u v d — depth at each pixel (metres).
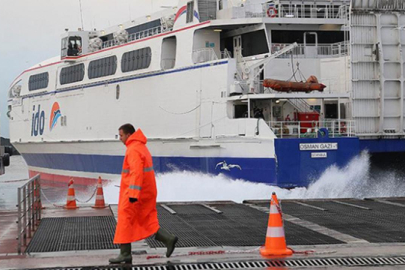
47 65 44.88
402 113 26.69
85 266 10.12
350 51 26.22
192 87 29.47
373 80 26.36
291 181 24.83
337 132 26.44
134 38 39.69
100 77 37.66
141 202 9.98
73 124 40.84
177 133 30.52
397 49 26.64
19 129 49.12
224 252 11.16
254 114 27.53
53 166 43.91
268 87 25.97
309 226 14.19
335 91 27.98
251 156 25.80
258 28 28.59
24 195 12.09
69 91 41.38
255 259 10.55
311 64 28.36
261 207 18.12
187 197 28.59
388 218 15.57
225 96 27.33
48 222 15.25
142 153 9.81
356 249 11.35
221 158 27.30
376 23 26.36
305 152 24.89
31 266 10.18
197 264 10.23
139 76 33.69
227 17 29.70
